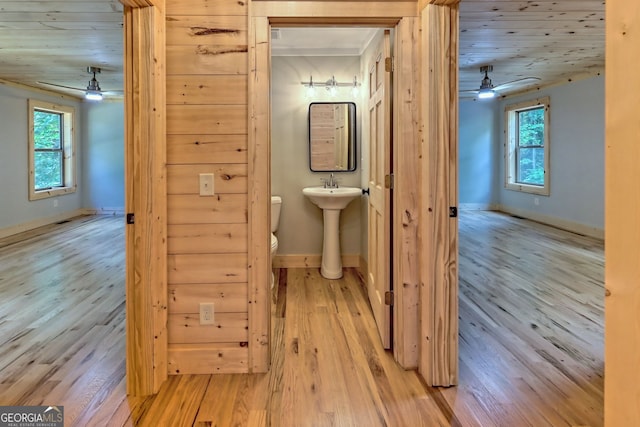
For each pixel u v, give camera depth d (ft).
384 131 8.19
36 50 14.32
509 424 5.88
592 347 8.30
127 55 6.53
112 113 26.78
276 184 14.71
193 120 7.26
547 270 13.98
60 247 17.51
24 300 11.01
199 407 6.36
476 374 7.29
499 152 28.19
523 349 8.23
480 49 14.80
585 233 20.16
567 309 10.40
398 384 7.00
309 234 14.87
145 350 6.69
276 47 14.11
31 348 8.26
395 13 7.27
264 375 7.36
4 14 10.81
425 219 7.00
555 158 22.29
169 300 7.41
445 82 6.74
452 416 6.08
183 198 7.33
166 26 7.13
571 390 6.76
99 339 8.69
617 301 2.56
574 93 20.61
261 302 7.44
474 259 15.56
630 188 2.45
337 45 13.88
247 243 7.41
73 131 25.76
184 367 7.44
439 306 6.89
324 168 14.61
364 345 8.55
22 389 6.80
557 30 12.56
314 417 6.09
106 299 11.14
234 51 7.22
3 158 19.81
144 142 6.59
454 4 6.64
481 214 26.76
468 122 28.17
